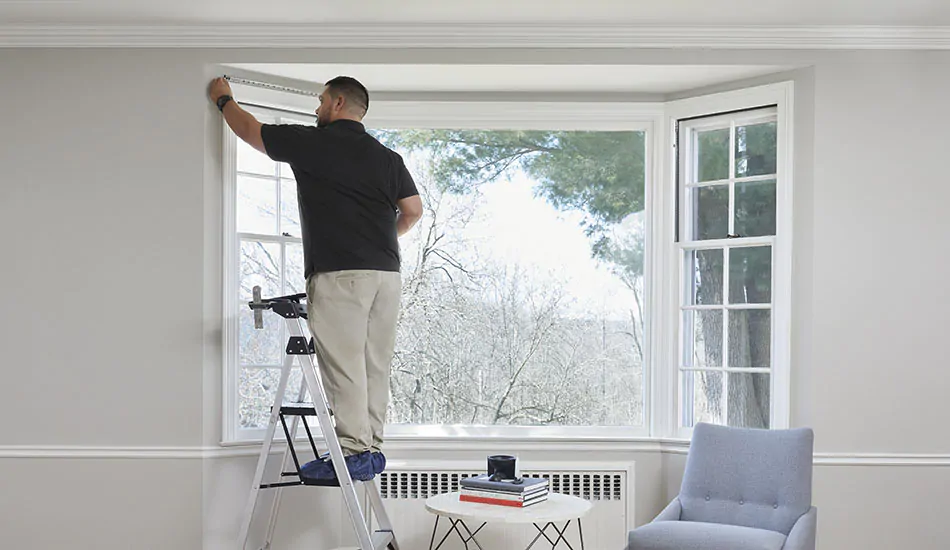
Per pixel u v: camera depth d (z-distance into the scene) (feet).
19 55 14.35
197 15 13.80
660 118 16.37
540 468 15.83
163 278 14.30
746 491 12.90
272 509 14.03
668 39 14.57
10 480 14.14
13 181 14.30
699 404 16.06
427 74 15.16
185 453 14.15
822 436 14.38
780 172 14.97
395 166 12.80
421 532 15.79
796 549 11.50
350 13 13.78
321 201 12.30
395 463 15.83
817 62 14.56
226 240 14.58
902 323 14.46
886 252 14.51
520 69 14.84
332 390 12.25
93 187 14.32
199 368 14.23
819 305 14.47
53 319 14.25
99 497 14.14
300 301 15.52
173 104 14.34
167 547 14.11
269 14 13.79
